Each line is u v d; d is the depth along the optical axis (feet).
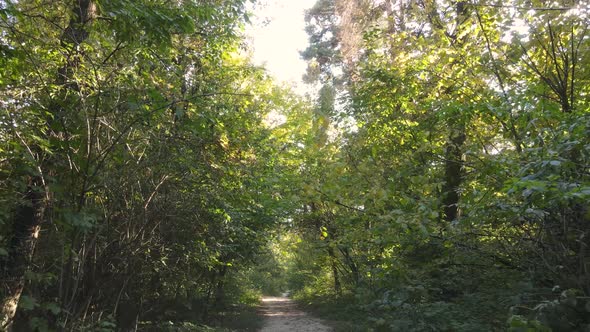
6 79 16.65
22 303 16.25
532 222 18.80
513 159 18.75
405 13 35.96
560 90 22.20
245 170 29.12
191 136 23.09
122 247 22.61
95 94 17.70
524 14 25.45
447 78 29.45
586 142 15.05
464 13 29.96
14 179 16.78
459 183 28.07
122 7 16.67
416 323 23.16
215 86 29.25
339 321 48.98
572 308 14.64
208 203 28.43
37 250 19.85
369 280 29.25
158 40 18.13
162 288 35.01
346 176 22.22
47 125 17.48
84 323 21.70
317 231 58.08
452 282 24.66
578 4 22.38
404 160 27.99
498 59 27.07
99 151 18.08
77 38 18.76
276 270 127.85
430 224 20.94
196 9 23.16
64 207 17.47
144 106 18.52
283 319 58.18
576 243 16.96
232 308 63.00
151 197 22.53
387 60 34.63
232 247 43.01
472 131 27.27
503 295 20.86
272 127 54.39
